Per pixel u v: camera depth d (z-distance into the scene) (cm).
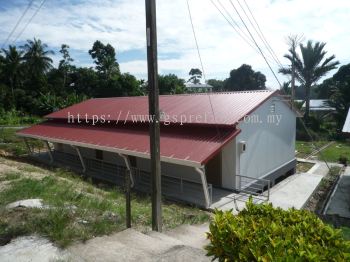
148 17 764
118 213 838
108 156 2019
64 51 6969
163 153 1364
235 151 1437
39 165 2142
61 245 535
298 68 4394
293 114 2053
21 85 6228
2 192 949
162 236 659
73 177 1661
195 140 1422
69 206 784
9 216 670
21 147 2733
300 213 450
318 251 335
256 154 1612
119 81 6141
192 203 1316
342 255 333
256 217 441
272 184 1783
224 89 7725
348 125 1330
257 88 7312
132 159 1847
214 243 394
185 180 1580
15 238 565
